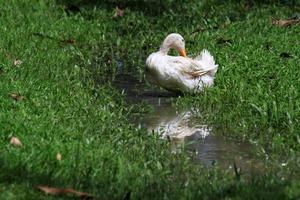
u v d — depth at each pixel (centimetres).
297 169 1077
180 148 1172
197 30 1925
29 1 2144
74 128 1171
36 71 1495
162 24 2072
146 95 1502
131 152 1103
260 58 1590
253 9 2145
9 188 916
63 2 2227
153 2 2267
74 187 941
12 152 1016
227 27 1928
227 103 1389
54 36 1855
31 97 1288
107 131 1199
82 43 1880
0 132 1089
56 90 1373
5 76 1395
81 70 1634
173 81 1452
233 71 1530
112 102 1397
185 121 1331
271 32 1847
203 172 1050
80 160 1021
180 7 2216
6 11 2022
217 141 1221
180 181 1002
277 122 1261
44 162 999
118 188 950
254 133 1251
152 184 975
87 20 2070
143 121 1330
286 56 1606
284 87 1394
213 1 2234
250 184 965
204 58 1505
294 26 1875
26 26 1897
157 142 1181
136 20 2106
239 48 1691
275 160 1123
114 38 1953
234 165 1025
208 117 1337
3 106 1212
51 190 907
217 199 923
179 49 1549
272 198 905
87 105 1327
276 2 2197
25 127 1115
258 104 1332
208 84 1475
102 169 1004
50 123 1163
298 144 1166
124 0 2281
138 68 1702
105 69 1684
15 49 1664
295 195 914
